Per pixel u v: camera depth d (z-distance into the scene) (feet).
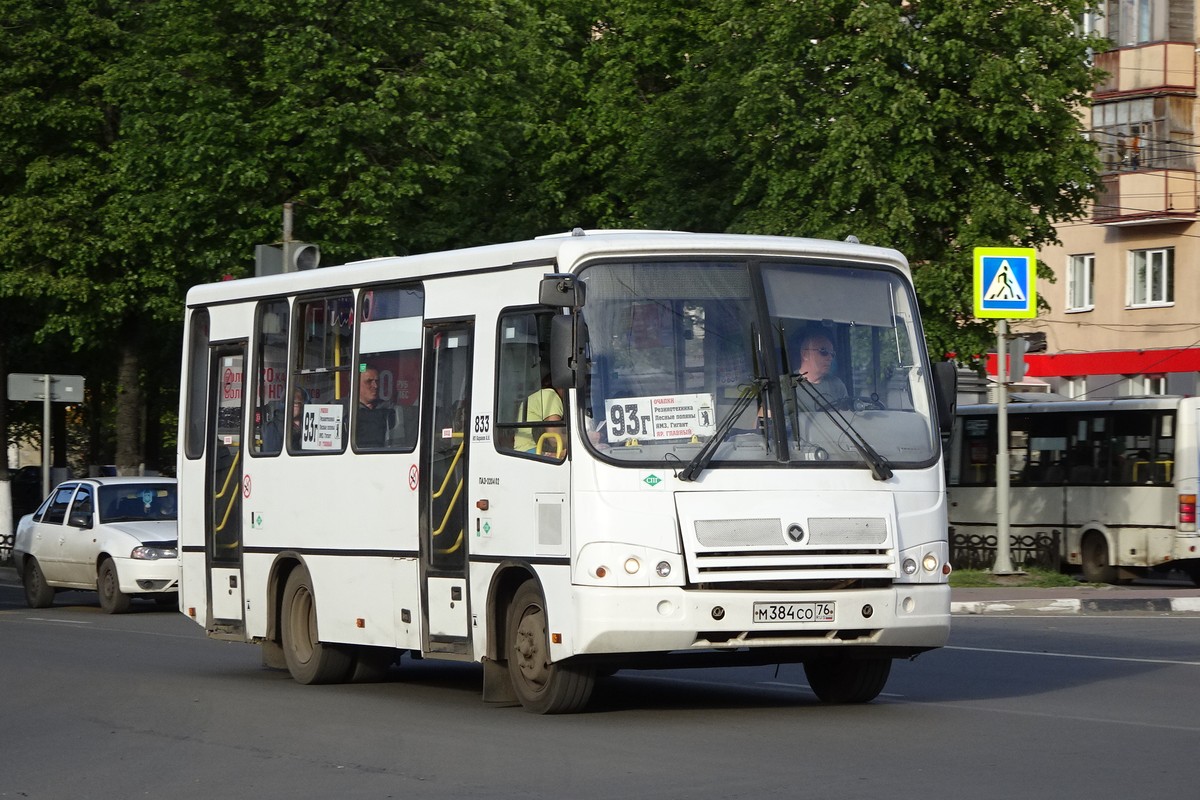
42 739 46.73
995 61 120.16
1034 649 69.10
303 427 58.90
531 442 46.98
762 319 46.32
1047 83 120.78
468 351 50.42
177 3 121.90
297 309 59.98
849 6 122.83
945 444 48.21
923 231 125.49
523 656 47.80
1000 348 105.19
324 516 57.31
